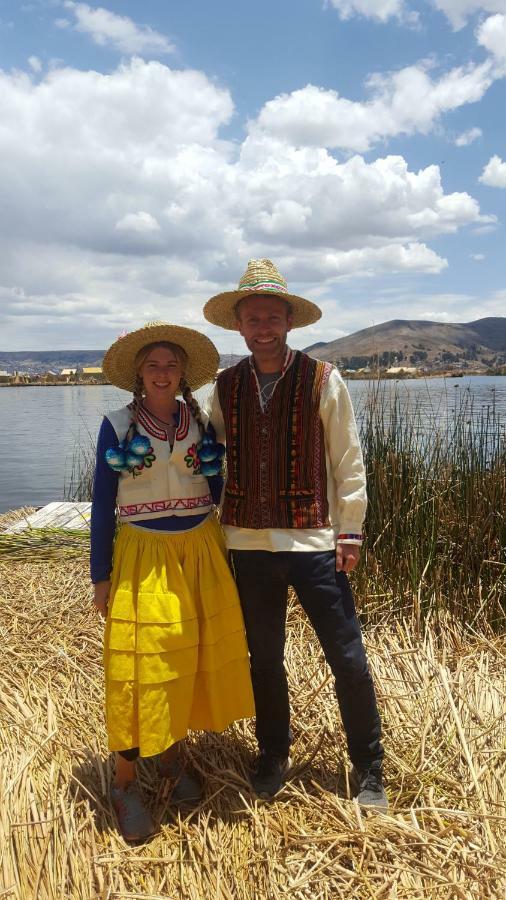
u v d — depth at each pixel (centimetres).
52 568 493
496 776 257
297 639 376
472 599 408
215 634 243
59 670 346
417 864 215
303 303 246
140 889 212
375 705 252
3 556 514
